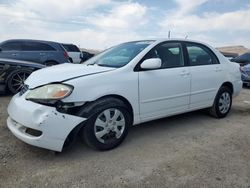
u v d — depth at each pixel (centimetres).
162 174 284
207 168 300
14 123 322
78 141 365
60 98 293
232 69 516
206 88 459
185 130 430
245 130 440
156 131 421
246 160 324
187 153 339
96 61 412
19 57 973
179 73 409
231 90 518
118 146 353
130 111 357
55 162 303
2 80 625
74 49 1435
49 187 254
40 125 286
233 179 279
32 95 306
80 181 266
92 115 314
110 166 298
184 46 436
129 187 259
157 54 392
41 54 1012
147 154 332
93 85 316
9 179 264
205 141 384
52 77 323
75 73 330
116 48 437
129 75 350
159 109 389
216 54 494
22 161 302
